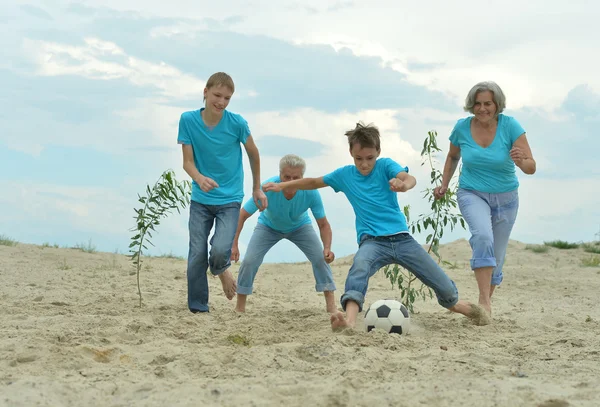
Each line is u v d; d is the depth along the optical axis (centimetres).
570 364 414
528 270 1253
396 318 525
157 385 352
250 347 459
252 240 691
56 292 836
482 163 629
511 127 626
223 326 564
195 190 651
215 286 961
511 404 320
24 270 1084
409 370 389
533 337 530
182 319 589
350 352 427
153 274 1093
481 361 422
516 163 604
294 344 457
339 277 1186
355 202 571
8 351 437
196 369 394
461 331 564
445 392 338
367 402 324
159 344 474
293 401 327
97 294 821
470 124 640
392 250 555
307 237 688
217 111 614
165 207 697
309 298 898
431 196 691
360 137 549
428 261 558
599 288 1022
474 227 630
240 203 655
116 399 336
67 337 491
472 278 1124
